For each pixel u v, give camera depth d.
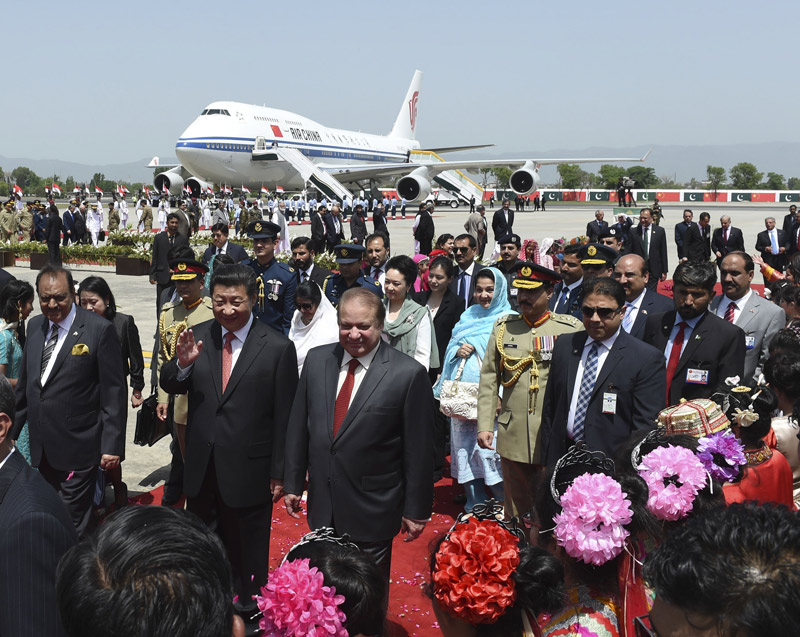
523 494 4.62
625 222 17.38
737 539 1.27
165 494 5.39
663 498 2.25
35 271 20.06
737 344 4.61
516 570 2.00
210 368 3.98
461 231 33.47
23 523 2.02
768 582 1.20
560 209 55.94
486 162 46.03
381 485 3.61
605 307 3.86
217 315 3.94
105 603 1.21
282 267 7.13
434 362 5.88
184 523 1.36
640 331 5.54
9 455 2.25
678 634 1.31
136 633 1.20
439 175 51.09
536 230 33.06
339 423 3.63
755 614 1.18
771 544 1.25
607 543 1.98
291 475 3.74
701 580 1.24
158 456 6.69
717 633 1.24
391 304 5.86
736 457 2.68
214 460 3.92
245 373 3.91
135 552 1.26
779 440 3.73
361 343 3.58
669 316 4.89
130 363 5.48
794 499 3.75
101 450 4.48
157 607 1.21
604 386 3.95
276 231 7.10
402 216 45.34
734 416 3.21
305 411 3.77
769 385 3.97
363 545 3.62
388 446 3.62
